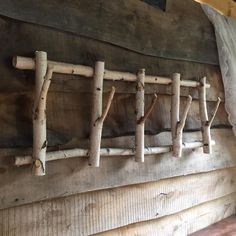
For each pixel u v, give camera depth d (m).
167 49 1.19
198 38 1.35
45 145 0.79
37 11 0.82
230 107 1.48
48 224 0.86
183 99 1.28
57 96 0.88
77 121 0.92
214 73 1.45
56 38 0.87
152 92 1.13
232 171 1.58
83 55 0.93
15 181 0.79
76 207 0.93
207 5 1.41
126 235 1.08
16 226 0.80
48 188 0.85
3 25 0.77
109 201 1.01
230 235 1.35
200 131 1.33
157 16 1.16
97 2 0.96
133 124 1.08
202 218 1.41
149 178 1.11
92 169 0.95
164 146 1.14
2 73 0.77
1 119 0.77
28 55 0.81
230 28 1.53
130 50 1.06
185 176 1.30
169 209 1.22
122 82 1.04
